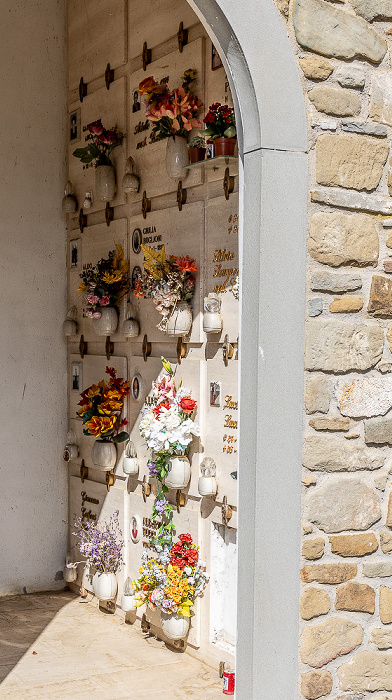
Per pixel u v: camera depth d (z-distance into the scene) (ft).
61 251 15.58
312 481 7.80
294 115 7.61
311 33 7.71
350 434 7.95
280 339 7.62
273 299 7.59
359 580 8.00
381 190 8.06
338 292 7.86
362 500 8.02
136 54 13.03
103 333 13.58
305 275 7.72
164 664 11.53
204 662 11.48
